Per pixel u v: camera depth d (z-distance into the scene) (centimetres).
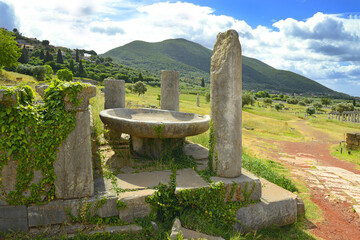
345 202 706
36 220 409
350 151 1631
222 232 484
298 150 1716
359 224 586
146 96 5344
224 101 547
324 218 608
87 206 426
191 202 500
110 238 412
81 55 14175
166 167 625
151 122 594
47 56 8606
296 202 603
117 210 445
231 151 552
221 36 564
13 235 398
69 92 410
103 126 855
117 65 14125
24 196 404
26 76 4888
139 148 730
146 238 426
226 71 541
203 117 751
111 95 905
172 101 975
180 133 616
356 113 4412
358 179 948
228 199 528
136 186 496
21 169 398
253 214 524
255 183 545
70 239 396
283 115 4653
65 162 421
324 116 5644
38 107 420
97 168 573
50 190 418
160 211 482
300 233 534
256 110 5000
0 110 381
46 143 407
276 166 1089
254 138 2122
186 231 452
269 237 511
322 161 1345
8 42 2652
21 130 391
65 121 415
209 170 593
